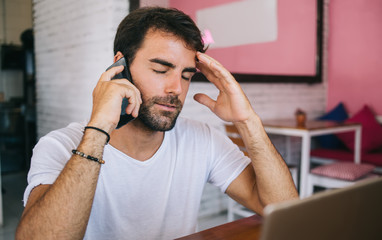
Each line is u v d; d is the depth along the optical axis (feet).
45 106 13.65
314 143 14.10
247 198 3.80
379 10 12.96
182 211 3.67
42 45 13.52
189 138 3.86
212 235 2.76
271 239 1.42
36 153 3.11
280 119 12.32
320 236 1.54
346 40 14.05
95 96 3.01
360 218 1.68
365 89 13.56
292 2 12.92
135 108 2.98
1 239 8.36
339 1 14.15
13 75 20.39
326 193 1.55
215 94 10.34
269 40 12.27
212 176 4.06
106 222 3.19
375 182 1.73
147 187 3.36
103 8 9.22
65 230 2.44
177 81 3.17
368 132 12.00
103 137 2.75
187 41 3.18
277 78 12.22
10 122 17.61
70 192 2.50
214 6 10.89
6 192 12.44
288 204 1.44
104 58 9.34
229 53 11.18
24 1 20.08
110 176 3.18
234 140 8.24
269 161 3.52
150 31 3.14
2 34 19.54
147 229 3.39
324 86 14.66
